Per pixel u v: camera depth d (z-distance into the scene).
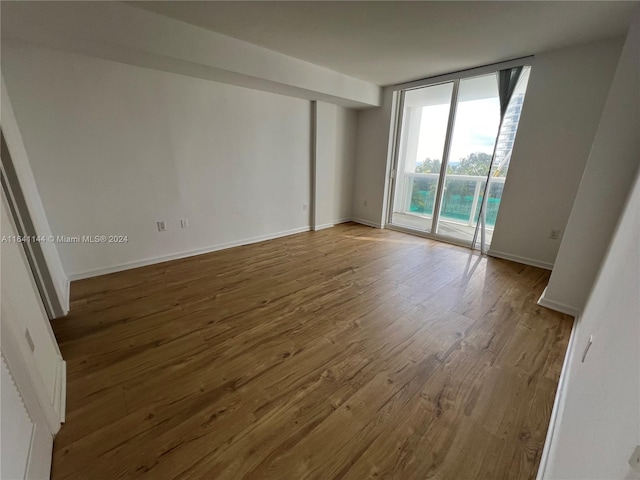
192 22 2.34
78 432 1.25
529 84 2.97
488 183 3.50
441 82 3.71
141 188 2.93
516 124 3.22
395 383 1.57
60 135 2.40
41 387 1.15
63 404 1.36
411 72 3.58
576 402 1.05
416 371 1.66
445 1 1.95
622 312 0.82
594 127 2.69
